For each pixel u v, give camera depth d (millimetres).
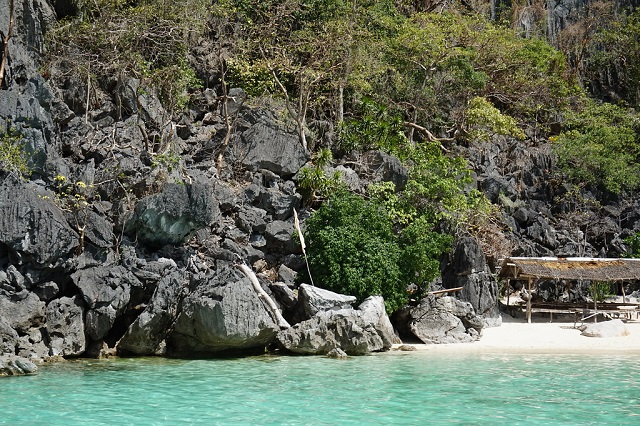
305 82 26422
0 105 17844
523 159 33719
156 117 23312
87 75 22469
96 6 24328
